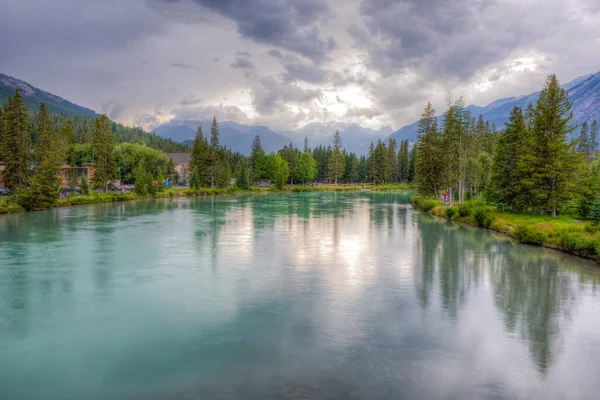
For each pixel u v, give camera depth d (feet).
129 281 69.36
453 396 35.24
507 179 163.63
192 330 49.01
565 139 144.46
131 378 37.91
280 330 49.08
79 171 315.17
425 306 58.08
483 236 121.29
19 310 55.62
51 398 34.76
